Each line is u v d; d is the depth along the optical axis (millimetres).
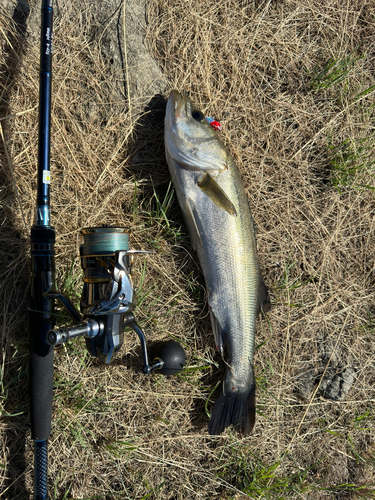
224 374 557
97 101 556
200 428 580
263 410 603
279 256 626
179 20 587
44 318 453
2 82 520
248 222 560
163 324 575
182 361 539
